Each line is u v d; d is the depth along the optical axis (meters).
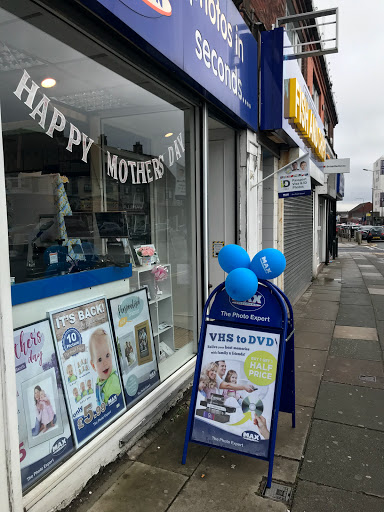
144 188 3.92
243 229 5.36
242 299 2.79
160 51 2.95
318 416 3.59
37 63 2.65
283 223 7.53
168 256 4.31
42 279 2.48
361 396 4.01
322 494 2.54
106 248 3.17
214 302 3.02
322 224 17.89
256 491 2.57
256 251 5.84
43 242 2.75
